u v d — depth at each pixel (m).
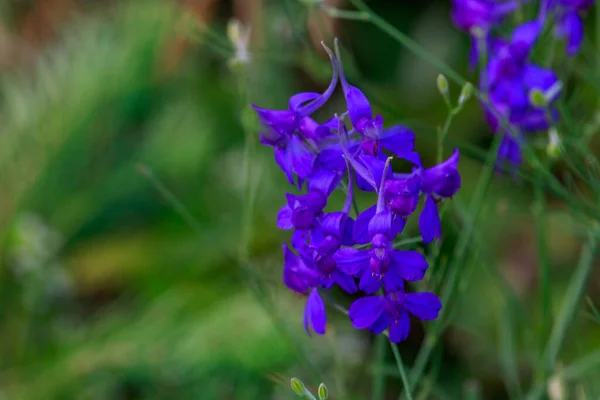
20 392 0.84
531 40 0.64
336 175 0.56
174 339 0.81
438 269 0.62
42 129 0.96
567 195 0.63
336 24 0.84
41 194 0.95
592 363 0.67
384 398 0.82
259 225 0.91
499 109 0.65
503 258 0.91
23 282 0.89
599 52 0.69
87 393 0.84
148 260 0.94
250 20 0.82
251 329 0.77
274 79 0.96
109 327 0.86
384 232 0.55
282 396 0.75
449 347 0.88
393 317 0.56
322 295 0.58
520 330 0.83
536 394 0.66
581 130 0.67
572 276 0.89
